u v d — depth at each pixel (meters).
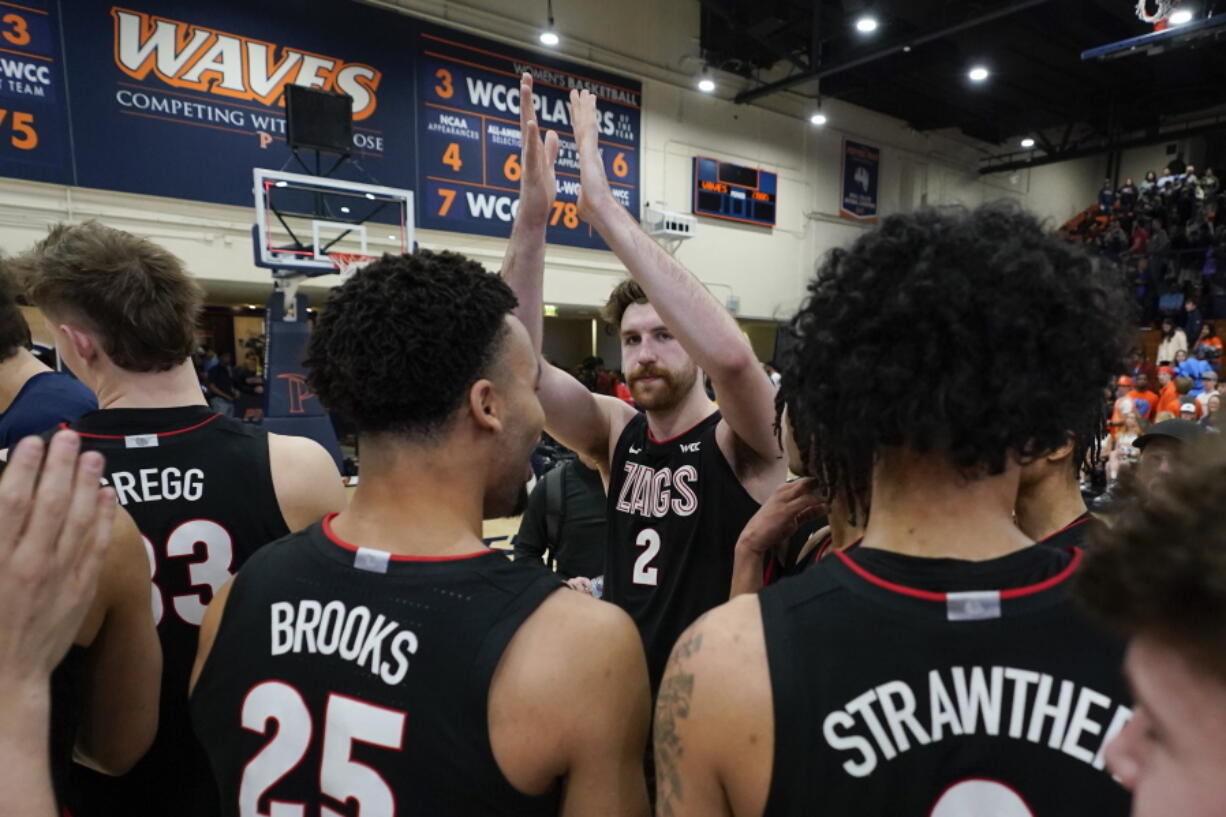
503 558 0.62
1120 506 0.32
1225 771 0.26
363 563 0.60
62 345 1.01
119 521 0.79
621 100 8.83
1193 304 9.93
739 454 1.25
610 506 1.43
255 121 6.61
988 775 0.43
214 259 6.50
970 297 0.45
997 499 0.49
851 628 0.46
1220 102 12.09
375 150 7.25
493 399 0.65
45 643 0.52
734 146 9.92
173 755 0.96
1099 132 13.21
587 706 0.56
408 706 0.55
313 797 0.57
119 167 6.01
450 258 0.67
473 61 7.77
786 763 0.45
